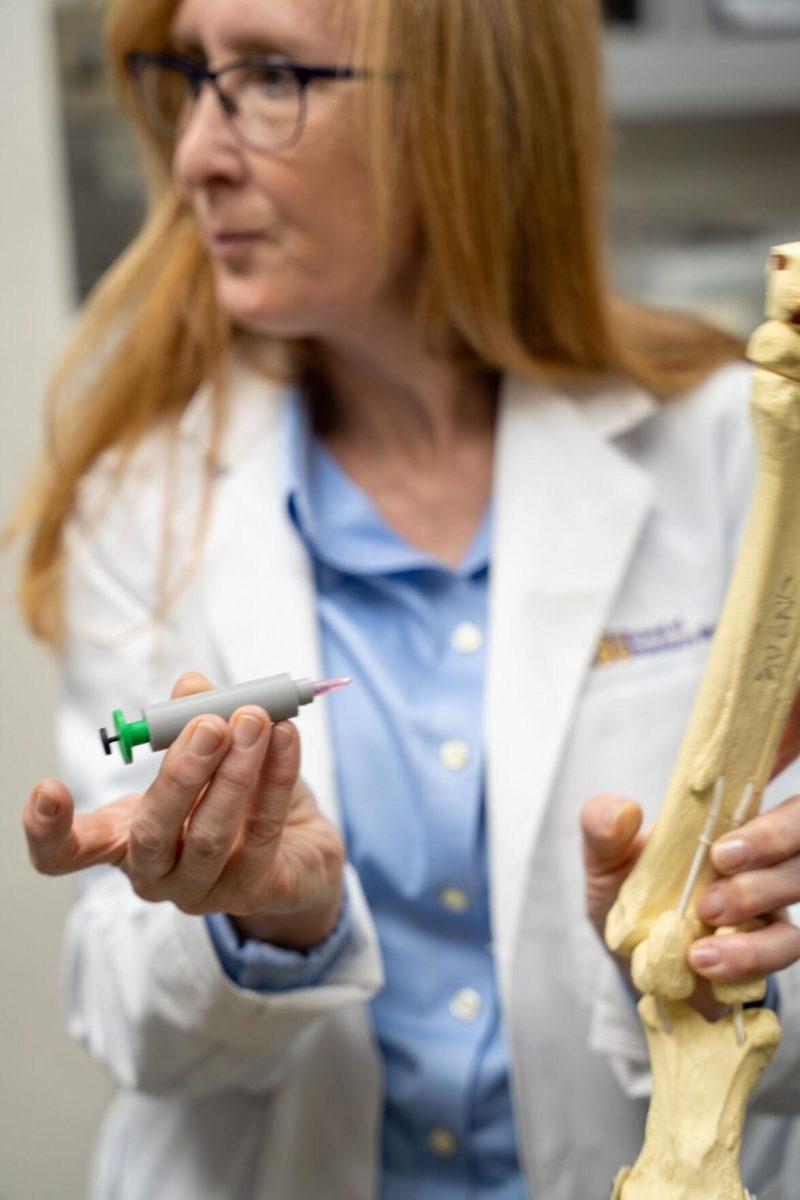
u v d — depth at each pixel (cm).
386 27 76
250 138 78
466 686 88
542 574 88
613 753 86
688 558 92
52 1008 165
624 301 105
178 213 97
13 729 159
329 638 91
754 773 57
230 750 54
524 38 81
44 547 100
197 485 97
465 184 81
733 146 156
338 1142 86
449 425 97
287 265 80
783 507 52
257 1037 75
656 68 144
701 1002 59
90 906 88
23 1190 167
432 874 85
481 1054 85
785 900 58
